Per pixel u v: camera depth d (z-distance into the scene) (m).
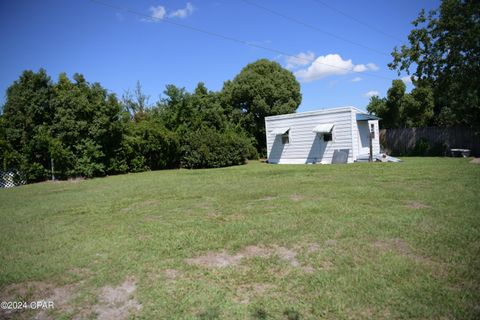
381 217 6.45
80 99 19.14
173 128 25.22
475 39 19.06
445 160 17.44
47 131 19.05
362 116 20.03
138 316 3.46
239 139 24.83
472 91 20.20
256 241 5.49
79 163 19.42
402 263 4.32
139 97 35.41
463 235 5.23
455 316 3.16
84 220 7.80
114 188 13.48
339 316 3.26
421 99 29.11
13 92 18.55
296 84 36.22
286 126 22.84
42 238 6.45
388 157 18.97
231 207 8.23
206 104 27.50
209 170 20.55
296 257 4.76
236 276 4.25
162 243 5.61
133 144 22.03
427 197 7.99
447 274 4.00
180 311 3.51
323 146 20.94
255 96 32.44
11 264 5.06
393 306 3.38
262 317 3.31
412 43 22.09
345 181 11.48
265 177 14.19
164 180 15.38
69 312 3.62
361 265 4.35
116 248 5.51
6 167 18.05
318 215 6.87
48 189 14.95
